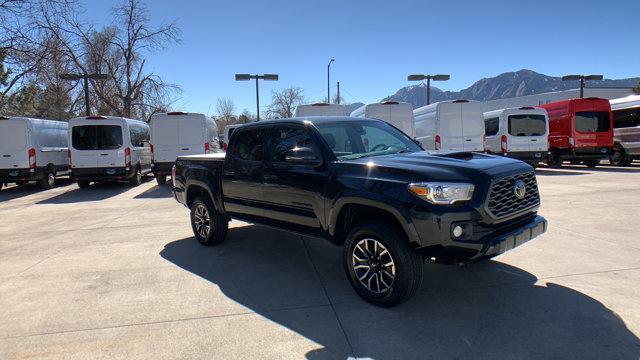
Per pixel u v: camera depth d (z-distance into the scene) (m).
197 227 6.85
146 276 5.38
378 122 5.90
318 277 5.18
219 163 6.31
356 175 4.39
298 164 5.08
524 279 4.86
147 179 18.94
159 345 3.65
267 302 4.48
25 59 18.11
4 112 29.09
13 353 3.58
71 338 3.81
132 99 34.00
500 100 52.41
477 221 3.88
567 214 8.35
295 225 5.22
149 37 33.34
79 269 5.77
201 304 4.47
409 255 4.01
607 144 18.47
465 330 3.75
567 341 3.51
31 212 10.98
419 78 28.75
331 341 3.65
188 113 15.77
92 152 15.27
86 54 31.94
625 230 7.02
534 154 17.95
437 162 4.23
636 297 4.30
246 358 3.42
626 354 3.30
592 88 46.47
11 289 5.09
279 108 45.50
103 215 10.03
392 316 4.05
